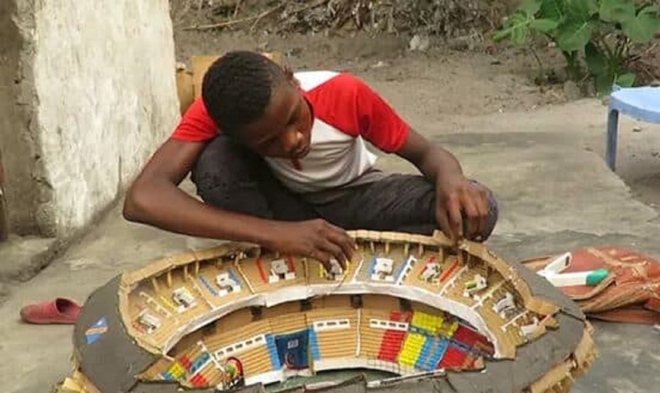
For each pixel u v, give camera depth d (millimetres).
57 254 3924
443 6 9297
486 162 5023
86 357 1994
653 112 4711
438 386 1731
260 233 2434
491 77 8016
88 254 3955
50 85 3936
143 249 3986
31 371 2928
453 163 2758
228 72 2324
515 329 2105
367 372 2455
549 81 7824
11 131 3832
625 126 6152
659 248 3689
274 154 2457
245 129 2340
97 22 4453
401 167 4938
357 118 2752
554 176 4711
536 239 3820
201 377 2273
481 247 2434
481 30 9234
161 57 5453
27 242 3871
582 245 3738
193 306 2332
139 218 2549
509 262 2338
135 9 4992
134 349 1936
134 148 4922
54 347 3082
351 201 2971
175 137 2746
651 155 5539
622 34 7535
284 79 2371
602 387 2680
